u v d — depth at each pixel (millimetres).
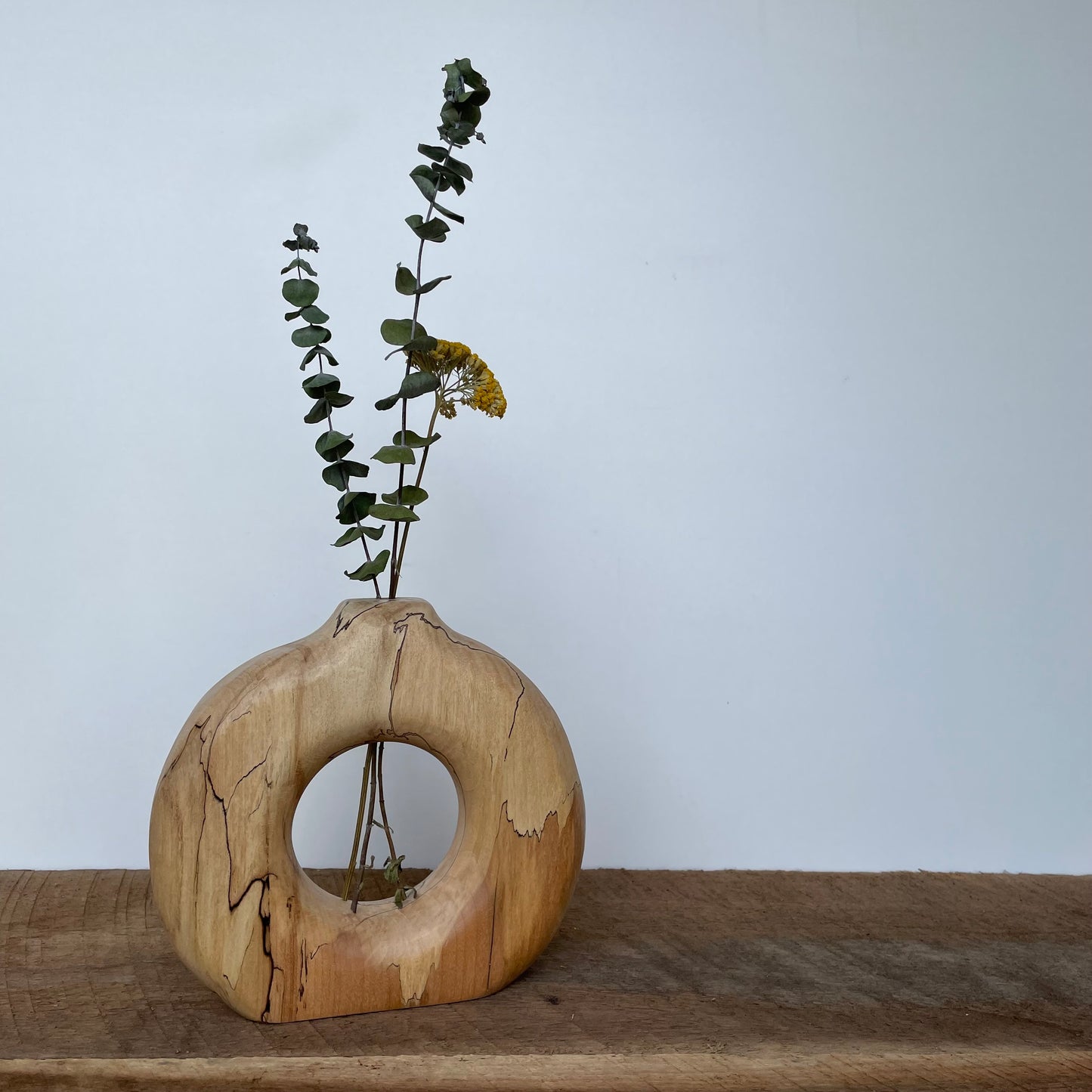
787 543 1011
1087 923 873
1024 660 1033
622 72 989
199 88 953
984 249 1019
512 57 979
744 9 998
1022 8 1020
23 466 944
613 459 992
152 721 964
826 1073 602
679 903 904
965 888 966
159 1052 604
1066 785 1039
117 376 951
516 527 983
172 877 623
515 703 681
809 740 1021
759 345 1002
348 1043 621
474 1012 670
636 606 999
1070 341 1027
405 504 694
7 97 933
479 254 977
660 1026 652
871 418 1013
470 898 683
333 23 965
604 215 987
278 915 638
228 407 961
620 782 1003
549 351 983
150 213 949
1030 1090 594
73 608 954
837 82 1006
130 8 944
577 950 787
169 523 960
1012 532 1027
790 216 1002
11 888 897
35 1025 641
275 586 967
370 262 967
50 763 957
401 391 675
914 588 1023
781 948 800
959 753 1031
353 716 646
